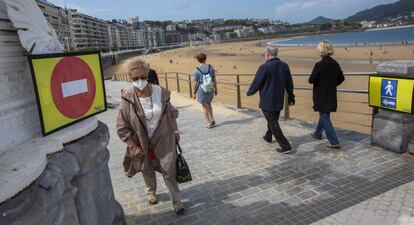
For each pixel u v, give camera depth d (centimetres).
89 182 260
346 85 2123
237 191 405
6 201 162
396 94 452
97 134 280
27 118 237
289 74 520
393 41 10781
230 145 588
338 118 1400
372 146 509
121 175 492
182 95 1426
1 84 209
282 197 381
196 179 451
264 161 495
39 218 168
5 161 193
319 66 499
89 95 287
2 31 214
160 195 414
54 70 242
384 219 313
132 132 338
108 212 291
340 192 379
